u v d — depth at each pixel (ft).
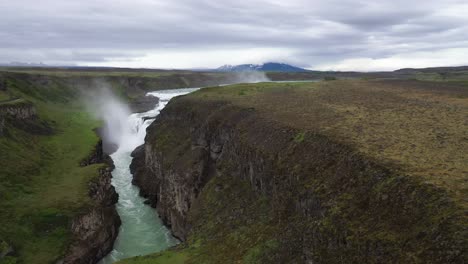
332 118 157.28
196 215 159.53
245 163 155.43
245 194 149.89
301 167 120.47
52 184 195.72
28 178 194.80
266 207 131.64
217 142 191.72
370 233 81.61
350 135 124.98
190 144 213.66
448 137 116.06
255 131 165.89
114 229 175.11
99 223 165.58
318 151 122.11
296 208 113.80
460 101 187.11
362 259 79.36
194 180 183.52
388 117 151.84
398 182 87.15
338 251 86.74
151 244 168.66
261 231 122.52
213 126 200.64
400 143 112.37
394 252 73.77
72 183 195.42
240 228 133.39
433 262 66.80
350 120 149.59
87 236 155.43
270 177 132.87
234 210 145.89
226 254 122.93
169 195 192.85
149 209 207.92
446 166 90.99
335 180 104.47
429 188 80.53
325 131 133.49
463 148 104.37
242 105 212.43
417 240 72.38
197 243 138.72
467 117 144.15
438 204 75.66
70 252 143.84
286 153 133.80
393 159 98.58
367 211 87.97
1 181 180.24
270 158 137.08
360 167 100.78
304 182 112.88
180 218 175.94
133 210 206.08
